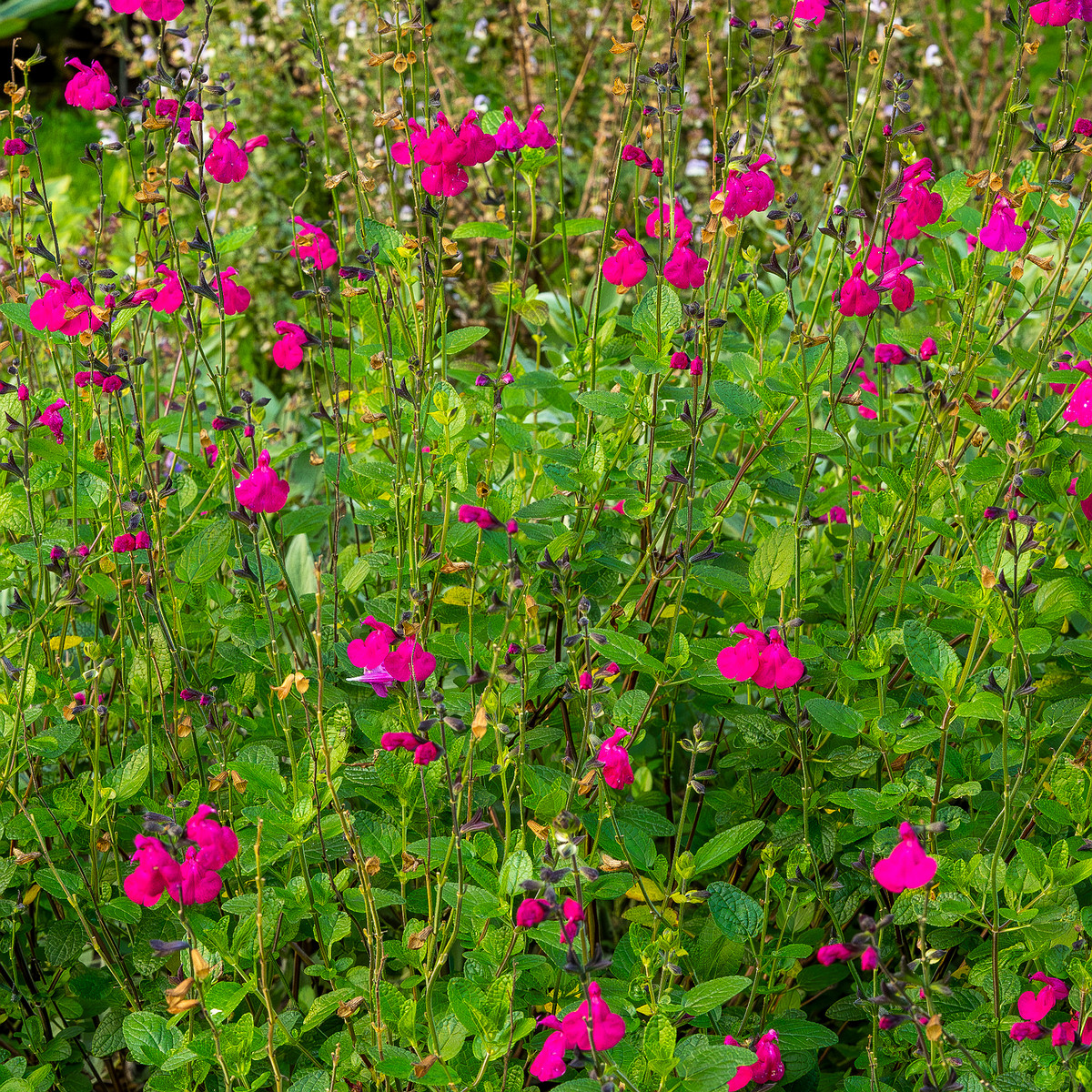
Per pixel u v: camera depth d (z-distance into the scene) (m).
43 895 1.08
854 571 1.10
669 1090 0.90
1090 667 1.06
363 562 1.07
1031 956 0.95
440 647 1.01
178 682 1.02
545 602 1.08
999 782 1.03
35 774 1.03
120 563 1.07
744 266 1.16
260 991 0.93
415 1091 0.96
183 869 0.90
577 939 0.93
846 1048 1.05
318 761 0.95
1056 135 1.12
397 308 1.10
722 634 1.10
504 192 1.16
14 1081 0.97
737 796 1.07
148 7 1.05
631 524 1.11
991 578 0.93
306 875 0.96
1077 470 1.12
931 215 1.06
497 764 0.98
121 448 1.08
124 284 1.09
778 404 1.06
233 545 1.10
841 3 1.07
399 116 1.02
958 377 1.07
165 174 1.05
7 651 1.07
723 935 1.01
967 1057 0.93
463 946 1.02
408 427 1.09
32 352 1.16
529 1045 0.97
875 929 0.88
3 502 1.03
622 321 1.13
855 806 0.98
